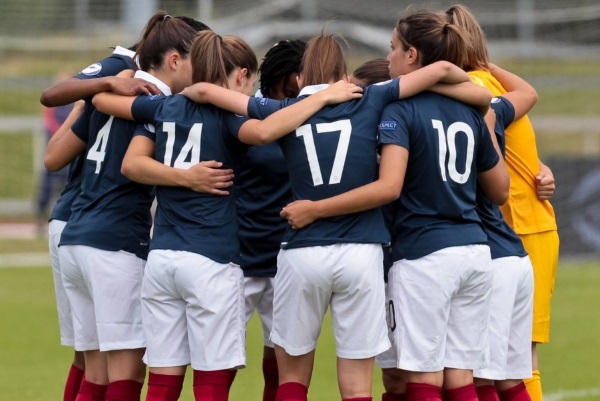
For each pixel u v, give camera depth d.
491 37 79.81
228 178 16.64
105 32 79.94
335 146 16.12
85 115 18.14
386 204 16.80
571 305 38.97
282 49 18.88
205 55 16.98
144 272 16.91
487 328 16.78
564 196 50.47
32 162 79.62
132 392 17.30
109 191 17.41
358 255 15.97
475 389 17.08
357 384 16.23
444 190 16.25
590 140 80.62
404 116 16.23
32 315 37.03
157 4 78.38
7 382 26.14
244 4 78.50
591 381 26.47
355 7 77.56
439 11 18.30
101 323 17.09
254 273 19.14
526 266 17.52
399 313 16.31
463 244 16.19
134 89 17.28
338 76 16.95
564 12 76.06
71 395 19.41
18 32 81.56
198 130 16.66
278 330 16.56
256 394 25.00
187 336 16.81
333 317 16.38
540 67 84.31
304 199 16.25
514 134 18.39
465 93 16.48
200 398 16.39
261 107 16.56
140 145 16.89
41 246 56.41
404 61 17.03
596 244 50.38
